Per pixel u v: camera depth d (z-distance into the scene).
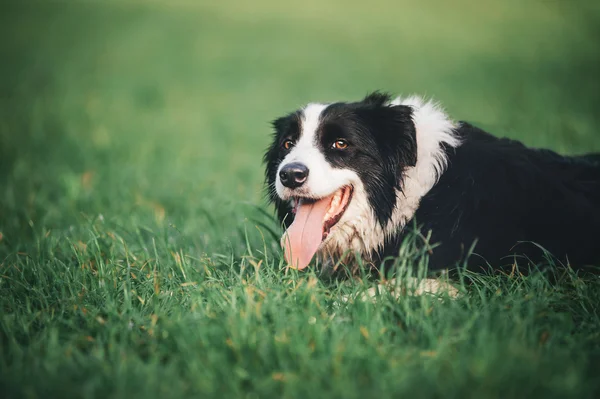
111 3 27.42
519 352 2.86
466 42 20.48
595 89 12.34
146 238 5.25
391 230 4.40
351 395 2.65
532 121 9.56
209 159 9.07
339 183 4.32
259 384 2.78
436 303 3.58
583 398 2.61
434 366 2.85
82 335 3.31
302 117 4.52
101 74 16.50
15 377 2.83
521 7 26.12
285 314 3.40
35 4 26.73
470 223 4.20
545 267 4.07
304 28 23.36
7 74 16.22
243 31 22.80
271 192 4.84
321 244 4.40
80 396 2.72
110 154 9.05
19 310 3.73
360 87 14.51
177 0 28.64
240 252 4.77
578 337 3.24
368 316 3.36
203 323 3.30
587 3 25.36
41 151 9.20
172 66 17.75
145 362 3.13
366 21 24.75
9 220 5.85
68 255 4.65
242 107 13.23
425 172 4.33
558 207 4.20
